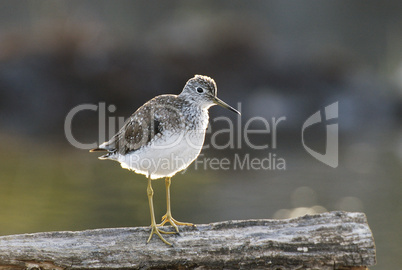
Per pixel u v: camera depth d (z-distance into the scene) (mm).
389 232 12109
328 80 25188
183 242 6887
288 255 6688
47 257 6648
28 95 24781
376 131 22234
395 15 34031
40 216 12648
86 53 25859
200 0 33625
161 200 13992
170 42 26688
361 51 31203
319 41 31094
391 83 26484
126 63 25859
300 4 33719
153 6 33500
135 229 7105
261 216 13000
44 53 25781
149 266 6750
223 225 7074
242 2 33594
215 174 16203
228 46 26141
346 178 15938
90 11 32656
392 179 15805
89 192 14438
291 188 15047
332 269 6672
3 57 25812
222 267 6750
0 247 6652
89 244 6836
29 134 20781
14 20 31672
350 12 33969
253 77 25188
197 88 7977
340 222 6852
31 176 15531
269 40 27094
